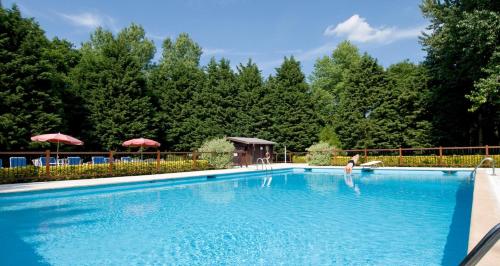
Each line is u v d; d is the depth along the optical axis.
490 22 16.47
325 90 47.88
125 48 31.31
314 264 4.98
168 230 7.13
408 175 18.67
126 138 29.08
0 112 21.75
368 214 8.58
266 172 20.95
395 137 29.16
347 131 31.83
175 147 34.31
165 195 12.20
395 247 5.76
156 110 33.97
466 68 21.52
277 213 8.84
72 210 9.43
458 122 27.02
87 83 30.02
